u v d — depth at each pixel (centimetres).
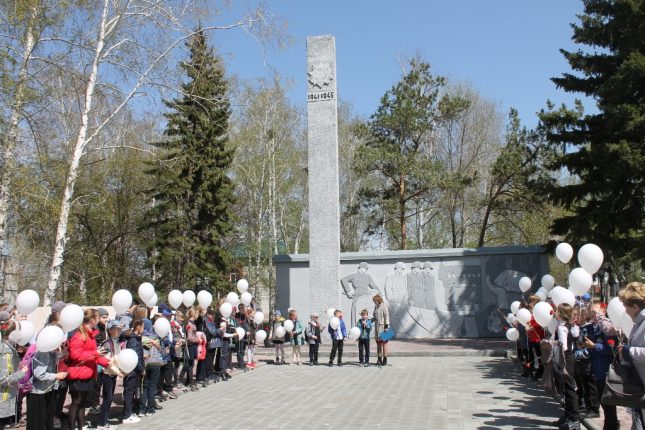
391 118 3269
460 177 3281
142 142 2756
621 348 593
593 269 827
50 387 764
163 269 2897
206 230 2922
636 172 1739
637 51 1802
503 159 3062
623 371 554
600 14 2033
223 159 2973
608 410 695
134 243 3450
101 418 889
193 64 1994
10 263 2366
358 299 2561
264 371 1631
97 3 1694
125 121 2117
